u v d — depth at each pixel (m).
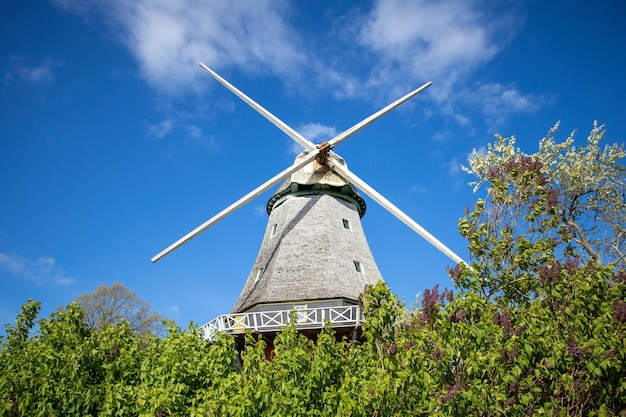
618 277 11.92
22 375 12.78
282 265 23.39
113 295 45.12
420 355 10.07
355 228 26.47
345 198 27.30
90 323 42.94
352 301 22.00
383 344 11.09
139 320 45.41
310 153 26.44
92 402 12.67
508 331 10.60
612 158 22.72
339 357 12.74
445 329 10.80
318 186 26.59
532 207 13.07
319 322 20.00
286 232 25.06
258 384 11.01
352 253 24.67
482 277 12.93
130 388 12.28
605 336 10.31
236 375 11.68
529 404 10.41
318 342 12.55
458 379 10.88
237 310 23.75
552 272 11.78
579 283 11.41
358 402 10.26
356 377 11.30
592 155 23.03
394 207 24.17
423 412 10.34
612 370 10.45
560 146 23.41
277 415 10.57
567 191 22.77
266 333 20.42
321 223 25.12
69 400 12.62
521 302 13.14
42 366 12.84
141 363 13.80
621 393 10.81
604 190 22.73
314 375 11.45
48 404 12.12
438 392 10.45
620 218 22.42
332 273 22.73
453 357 10.71
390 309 10.83
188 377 12.55
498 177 13.79
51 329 15.01
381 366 10.84
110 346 14.17
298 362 11.65
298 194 26.72
